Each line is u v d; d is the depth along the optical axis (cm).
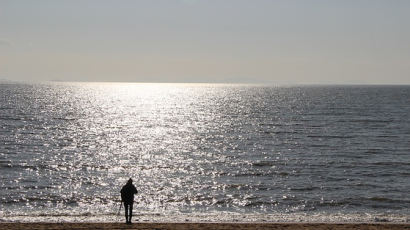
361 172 4072
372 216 2733
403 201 3100
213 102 16762
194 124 8738
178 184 3581
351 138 6469
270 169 4225
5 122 8175
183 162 4581
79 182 3597
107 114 10894
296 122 8844
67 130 7350
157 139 6488
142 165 4378
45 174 3878
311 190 3412
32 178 3706
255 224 2386
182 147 5688
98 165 4331
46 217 2597
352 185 3566
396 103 15075
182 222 2491
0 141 5806
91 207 2886
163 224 2347
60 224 2311
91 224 2322
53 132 7006
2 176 3756
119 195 3203
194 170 4159
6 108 11394
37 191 3284
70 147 5516
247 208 2936
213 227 2286
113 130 7588
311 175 3950
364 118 9544
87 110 12000
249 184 3600
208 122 9119
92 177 3788
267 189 3444
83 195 3191
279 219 2639
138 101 17450
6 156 4719
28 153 4956
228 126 8288
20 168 4100
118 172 4012
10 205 2912
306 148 5553
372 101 16275
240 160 4703
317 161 4628
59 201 3025
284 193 3322
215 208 2927
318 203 3055
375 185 3569
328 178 3825
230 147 5681
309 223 2469
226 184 3591
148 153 5169
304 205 3011
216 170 4162
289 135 6856
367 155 5006
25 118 9050
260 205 3008
